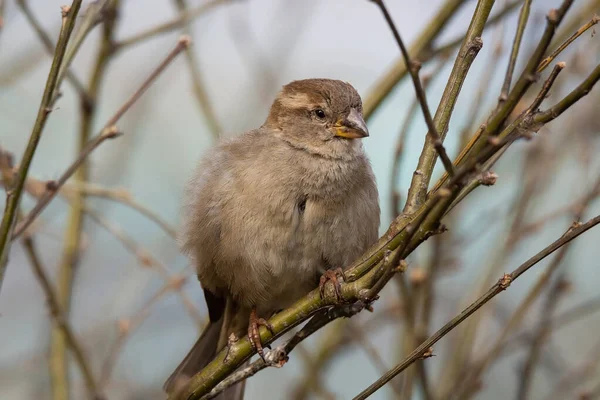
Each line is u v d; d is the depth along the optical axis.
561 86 10.38
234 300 9.62
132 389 11.67
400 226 6.75
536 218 11.96
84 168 10.72
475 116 9.29
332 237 8.91
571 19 10.19
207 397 7.91
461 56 6.91
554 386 11.20
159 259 12.63
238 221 8.83
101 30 10.73
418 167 6.88
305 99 9.28
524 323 11.57
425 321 9.33
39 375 11.33
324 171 8.92
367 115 9.75
